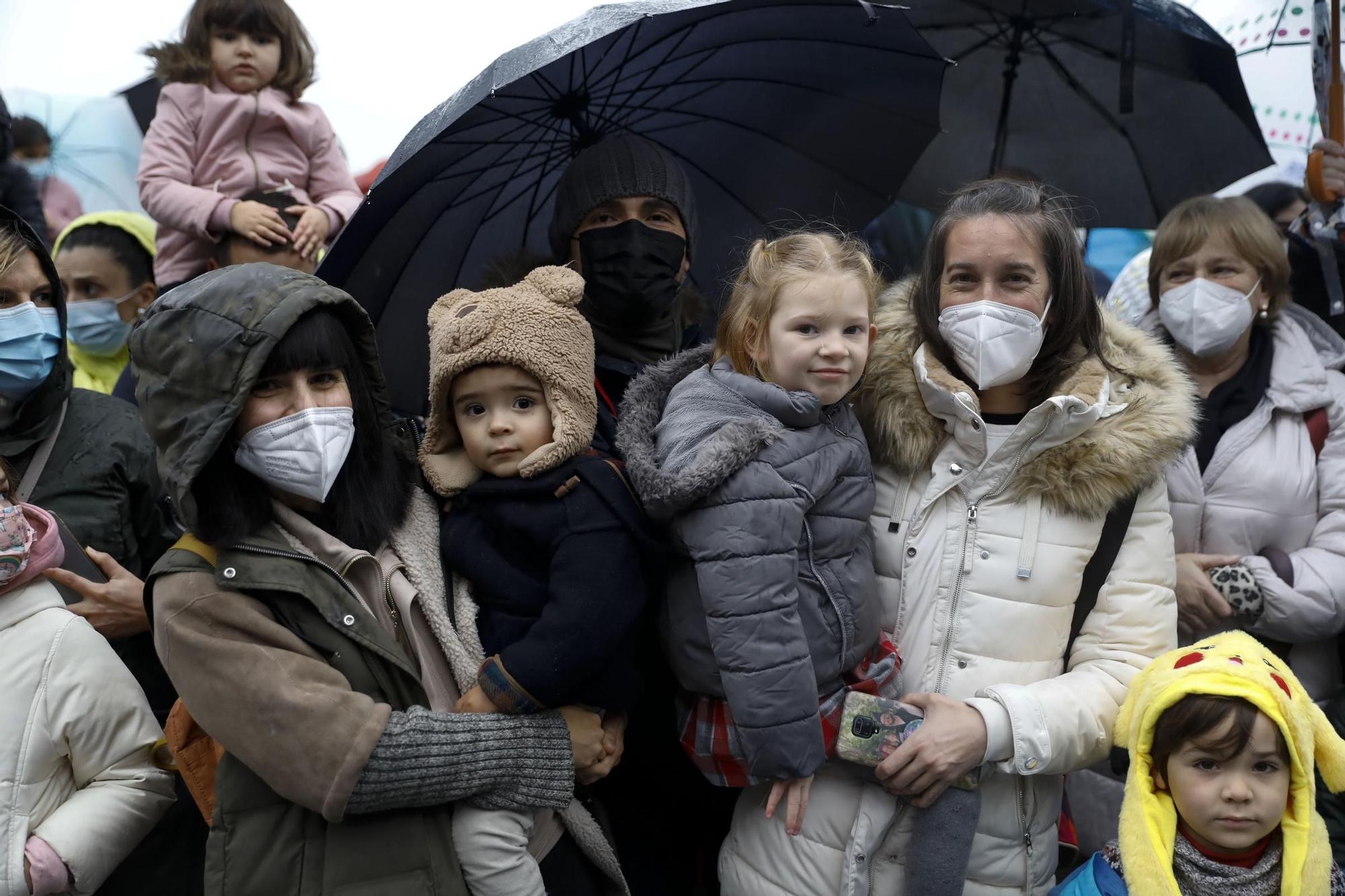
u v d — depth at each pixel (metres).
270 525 2.20
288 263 4.11
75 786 2.33
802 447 2.35
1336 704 2.99
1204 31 3.84
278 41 4.56
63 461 2.75
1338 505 3.09
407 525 2.34
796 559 2.29
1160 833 2.27
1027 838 2.48
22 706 2.24
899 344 2.60
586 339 2.38
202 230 4.14
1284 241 3.83
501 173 3.13
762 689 2.23
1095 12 3.76
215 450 2.04
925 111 3.28
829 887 2.43
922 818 2.39
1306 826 2.22
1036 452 2.45
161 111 4.46
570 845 2.43
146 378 2.12
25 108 5.64
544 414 2.32
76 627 2.33
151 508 2.87
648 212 2.94
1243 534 3.12
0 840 2.18
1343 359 3.29
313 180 4.65
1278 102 4.40
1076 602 2.52
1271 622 2.97
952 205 2.56
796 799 2.39
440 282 3.18
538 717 2.24
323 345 2.15
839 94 3.30
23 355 2.62
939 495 2.50
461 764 2.11
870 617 2.42
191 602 2.09
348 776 2.00
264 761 2.02
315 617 2.14
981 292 2.46
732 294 2.59
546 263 3.04
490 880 2.17
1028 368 2.48
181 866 2.64
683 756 2.72
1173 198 3.93
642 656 2.65
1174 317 3.27
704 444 2.28
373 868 2.08
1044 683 2.42
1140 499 2.51
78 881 2.23
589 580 2.23
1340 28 3.63
